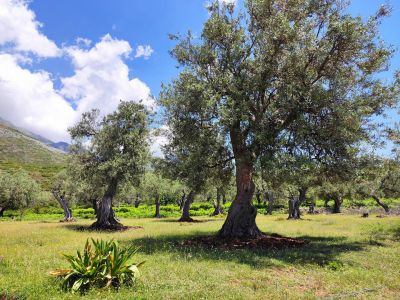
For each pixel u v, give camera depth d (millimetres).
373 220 36594
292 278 10891
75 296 8172
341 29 16109
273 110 17031
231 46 18578
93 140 31656
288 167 15805
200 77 18641
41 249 15492
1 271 10680
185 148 20328
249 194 19734
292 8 18266
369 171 18906
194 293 8609
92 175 31453
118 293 8383
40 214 64625
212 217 54250
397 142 22297
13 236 21703
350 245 18219
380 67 18344
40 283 9102
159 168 21547
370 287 9953
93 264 9188
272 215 56719
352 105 16031
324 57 17156
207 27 18844
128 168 30547
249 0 18594
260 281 10242
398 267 12773
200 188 21734
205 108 17578
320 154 17484
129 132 31047
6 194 54031
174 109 18625
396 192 43562
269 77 17938
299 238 21312
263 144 16344
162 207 68688
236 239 18500
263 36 17812
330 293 9367
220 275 10727
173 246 16797
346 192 46375
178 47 20016
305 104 16047
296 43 16781
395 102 18516
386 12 17172
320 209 67688
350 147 17016
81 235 23125
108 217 30812
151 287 9023
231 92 17547
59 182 47531
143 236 22203
